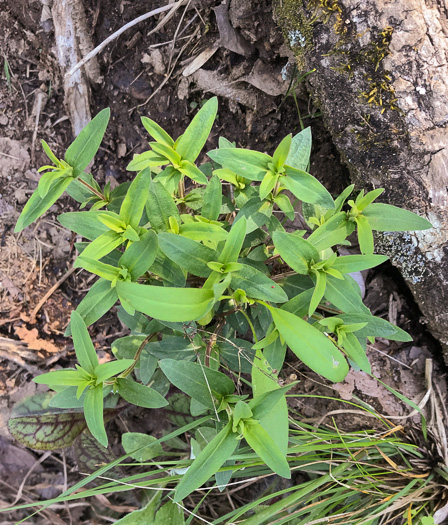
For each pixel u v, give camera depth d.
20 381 0.43
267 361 0.26
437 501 0.35
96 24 0.40
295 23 0.31
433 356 0.37
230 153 0.25
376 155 0.32
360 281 0.37
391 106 0.30
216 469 0.23
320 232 0.26
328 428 0.38
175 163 0.26
